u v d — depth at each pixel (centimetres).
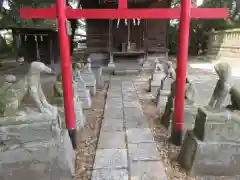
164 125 585
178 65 465
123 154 447
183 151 415
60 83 560
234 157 382
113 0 1465
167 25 1597
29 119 364
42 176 376
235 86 395
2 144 365
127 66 1516
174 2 1948
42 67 384
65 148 381
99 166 409
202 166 385
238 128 377
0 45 1895
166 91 733
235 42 1719
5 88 387
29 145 367
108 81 1198
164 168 405
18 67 1502
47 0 1399
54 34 1614
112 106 755
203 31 2278
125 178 375
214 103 416
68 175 382
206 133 379
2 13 1384
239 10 1677
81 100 732
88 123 618
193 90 568
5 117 364
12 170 363
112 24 1605
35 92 376
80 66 923
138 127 579
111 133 543
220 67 399
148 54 1614
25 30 1427
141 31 1622
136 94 916
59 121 399
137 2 1569
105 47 1603
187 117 526
